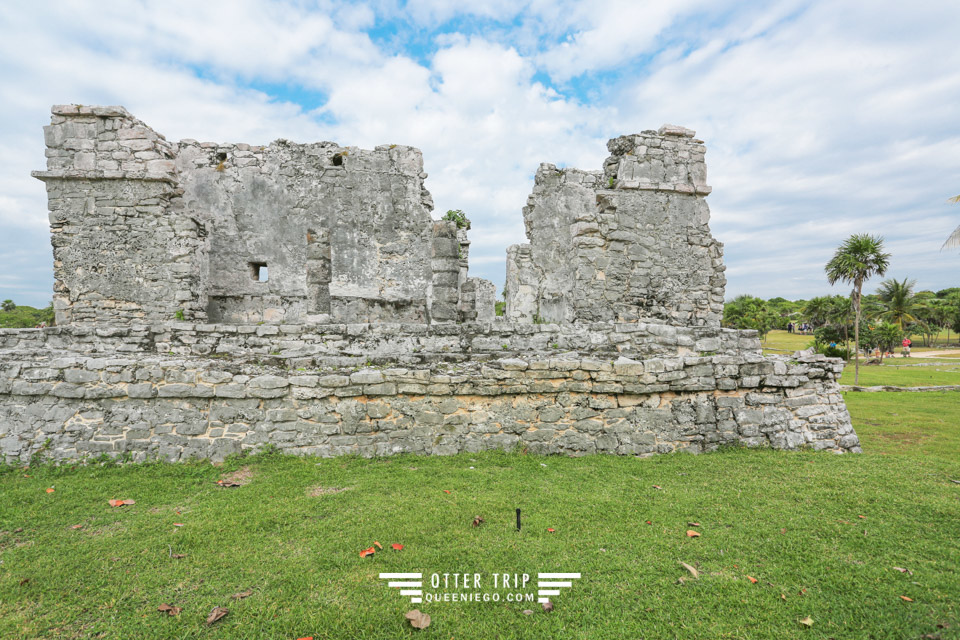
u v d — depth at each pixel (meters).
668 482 5.49
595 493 5.12
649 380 6.66
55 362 6.32
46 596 3.32
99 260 9.87
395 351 7.88
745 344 8.74
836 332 39.88
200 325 8.62
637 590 3.38
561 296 12.38
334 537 4.12
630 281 10.34
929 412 11.73
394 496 5.01
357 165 13.12
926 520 4.39
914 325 55.47
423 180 13.71
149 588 3.42
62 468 5.95
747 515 4.54
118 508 4.81
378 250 13.21
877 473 5.71
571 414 6.62
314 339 8.41
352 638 2.92
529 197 12.96
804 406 7.08
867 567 3.62
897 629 2.94
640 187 10.35
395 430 6.42
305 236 12.93
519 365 6.54
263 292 12.80
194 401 6.34
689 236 10.64
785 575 3.55
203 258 10.80
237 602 3.25
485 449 6.50
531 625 3.03
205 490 5.30
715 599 3.26
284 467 5.96
